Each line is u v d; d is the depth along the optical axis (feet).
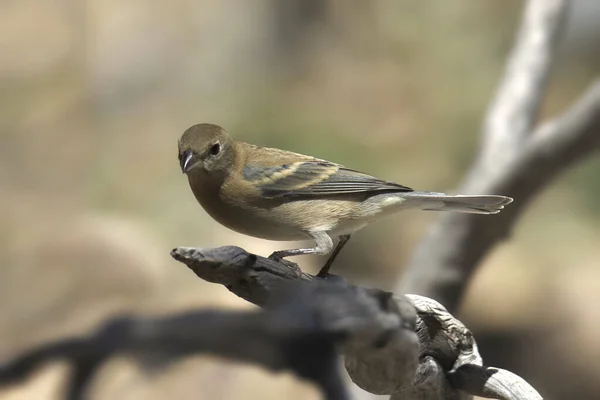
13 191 55.93
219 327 8.62
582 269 50.01
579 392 45.01
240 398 29.43
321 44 72.02
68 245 41.96
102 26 70.23
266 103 65.62
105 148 61.57
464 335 16.62
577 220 54.39
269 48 71.31
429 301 16.69
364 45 71.77
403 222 52.60
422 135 62.28
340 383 10.00
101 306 37.45
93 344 8.25
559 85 66.49
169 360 8.43
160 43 69.67
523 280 49.08
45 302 37.83
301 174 23.20
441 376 16.66
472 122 62.49
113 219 49.47
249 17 71.87
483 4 71.20
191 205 52.42
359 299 12.19
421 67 69.00
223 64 69.62
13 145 61.16
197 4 71.56
